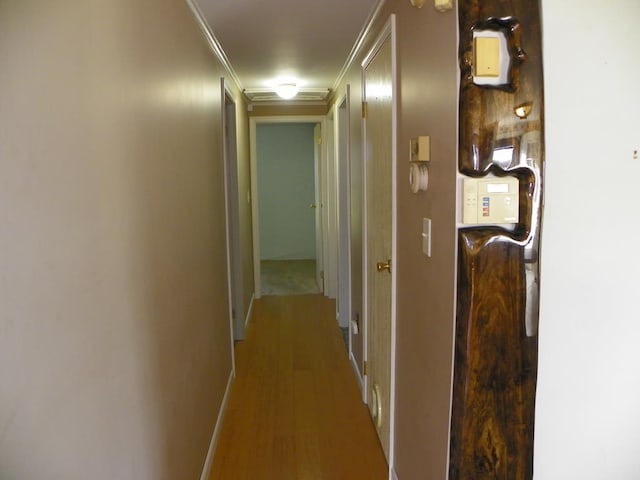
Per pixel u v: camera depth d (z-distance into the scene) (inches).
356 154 113.2
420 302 58.8
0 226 24.4
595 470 50.1
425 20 53.9
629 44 44.6
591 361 48.1
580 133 45.1
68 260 31.5
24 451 26.4
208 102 92.0
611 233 46.5
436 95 50.3
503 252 43.7
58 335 30.1
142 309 47.6
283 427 95.2
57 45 30.5
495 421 45.8
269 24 90.2
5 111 25.0
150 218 50.6
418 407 60.8
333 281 190.2
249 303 170.9
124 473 42.0
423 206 56.7
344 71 129.9
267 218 268.8
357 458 84.7
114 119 40.4
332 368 123.5
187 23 72.7
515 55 42.5
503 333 44.5
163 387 55.0
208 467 80.9
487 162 42.7
